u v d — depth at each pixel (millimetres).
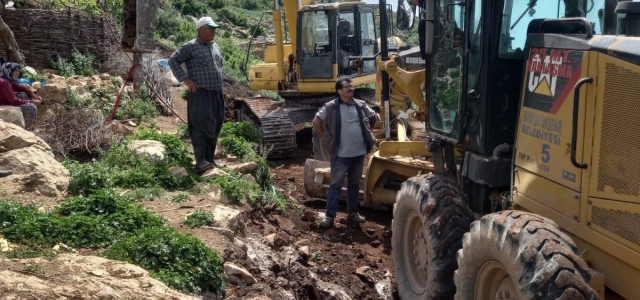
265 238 7000
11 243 4988
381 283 6969
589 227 4074
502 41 5332
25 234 5117
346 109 8273
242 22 47250
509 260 4133
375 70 14531
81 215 5695
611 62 3902
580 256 4137
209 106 8016
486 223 4449
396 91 10125
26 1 15656
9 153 6703
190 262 5191
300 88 14109
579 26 4559
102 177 6848
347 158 8266
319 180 9406
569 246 3984
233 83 19938
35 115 8836
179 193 7160
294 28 14758
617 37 4004
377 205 8992
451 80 6062
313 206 9406
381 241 8195
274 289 5754
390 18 13250
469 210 5570
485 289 4672
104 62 15875
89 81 12875
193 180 7613
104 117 10172
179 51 7867
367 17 14414
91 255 5062
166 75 15719
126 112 11672
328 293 6355
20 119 8234
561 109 4328
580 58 4156
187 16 43094
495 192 5648
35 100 9320
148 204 6723
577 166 4109
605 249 3953
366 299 6656
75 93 10578
